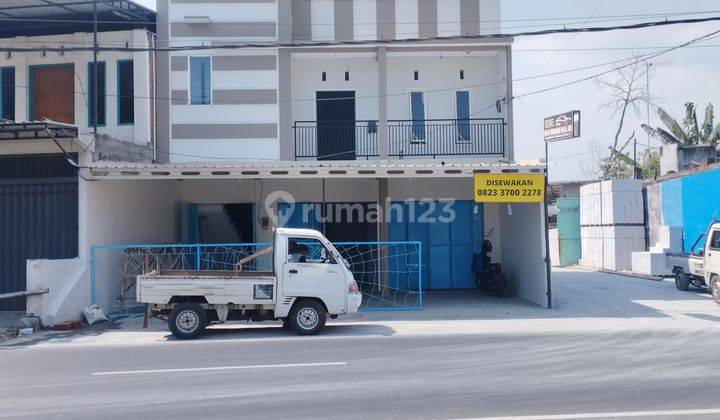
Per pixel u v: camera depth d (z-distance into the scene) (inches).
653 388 327.6
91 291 645.9
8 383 359.9
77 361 426.3
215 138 829.2
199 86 836.6
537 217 716.0
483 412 286.0
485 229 898.7
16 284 665.0
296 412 289.7
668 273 968.3
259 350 456.1
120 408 301.1
